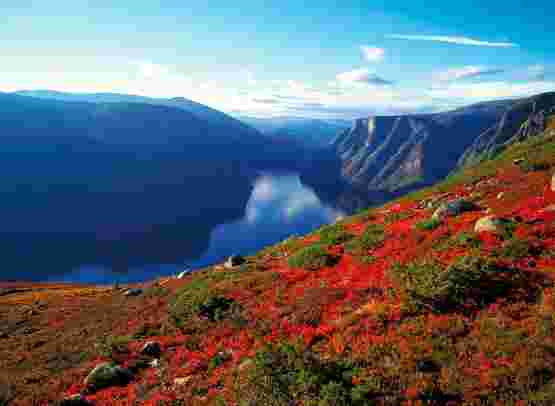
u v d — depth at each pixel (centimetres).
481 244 1550
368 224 2888
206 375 1277
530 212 1789
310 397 852
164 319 2152
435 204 2889
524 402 714
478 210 2177
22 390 1571
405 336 1053
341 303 1512
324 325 1346
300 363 972
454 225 1947
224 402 989
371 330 1147
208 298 2019
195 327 1844
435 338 1013
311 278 2011
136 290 3747
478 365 863
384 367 927
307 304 1612
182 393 1177
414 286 1270
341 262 2095
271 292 1953
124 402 1241
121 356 1694
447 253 1584
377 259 1903
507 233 1562
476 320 1043
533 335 901
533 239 1441
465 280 1212
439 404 771
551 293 1065
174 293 2852
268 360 1019
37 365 1917
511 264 1302
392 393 822
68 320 2995
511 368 809
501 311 1062
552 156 3041
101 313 2992
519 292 1139
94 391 1421
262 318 1655
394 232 2231
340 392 835
